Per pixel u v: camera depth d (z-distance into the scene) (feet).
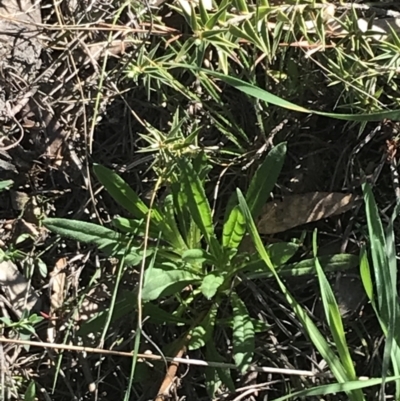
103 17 1.36
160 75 1.24
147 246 1.27
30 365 1.36
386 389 1.29
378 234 1.14
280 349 1.32
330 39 1.22
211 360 1.28
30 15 1.37
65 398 1.35
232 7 1.22
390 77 1.12
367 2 1.30
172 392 1.29
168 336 1.35
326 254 1.36
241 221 1.22
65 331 1.36
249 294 1.36
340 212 1.34
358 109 1.26
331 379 1.29
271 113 1.34
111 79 1.35
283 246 1.23
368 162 1.36
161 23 1.27
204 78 1.26
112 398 1.35
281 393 1.32
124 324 1.36
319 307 1.35
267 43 1.11
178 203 1.26
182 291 1.36
